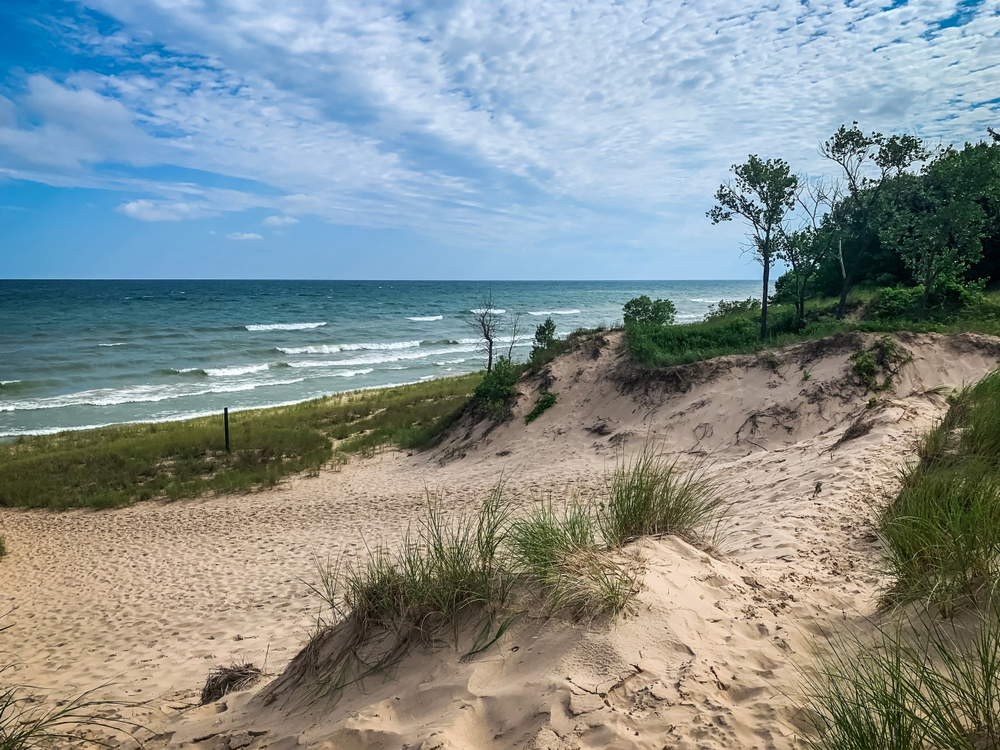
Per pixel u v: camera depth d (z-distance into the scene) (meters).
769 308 26.31
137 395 33.88
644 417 14.94
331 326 69.19
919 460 6.00
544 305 109.31
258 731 3.17
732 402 13.82
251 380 38.31
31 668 6.45
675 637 2.99
